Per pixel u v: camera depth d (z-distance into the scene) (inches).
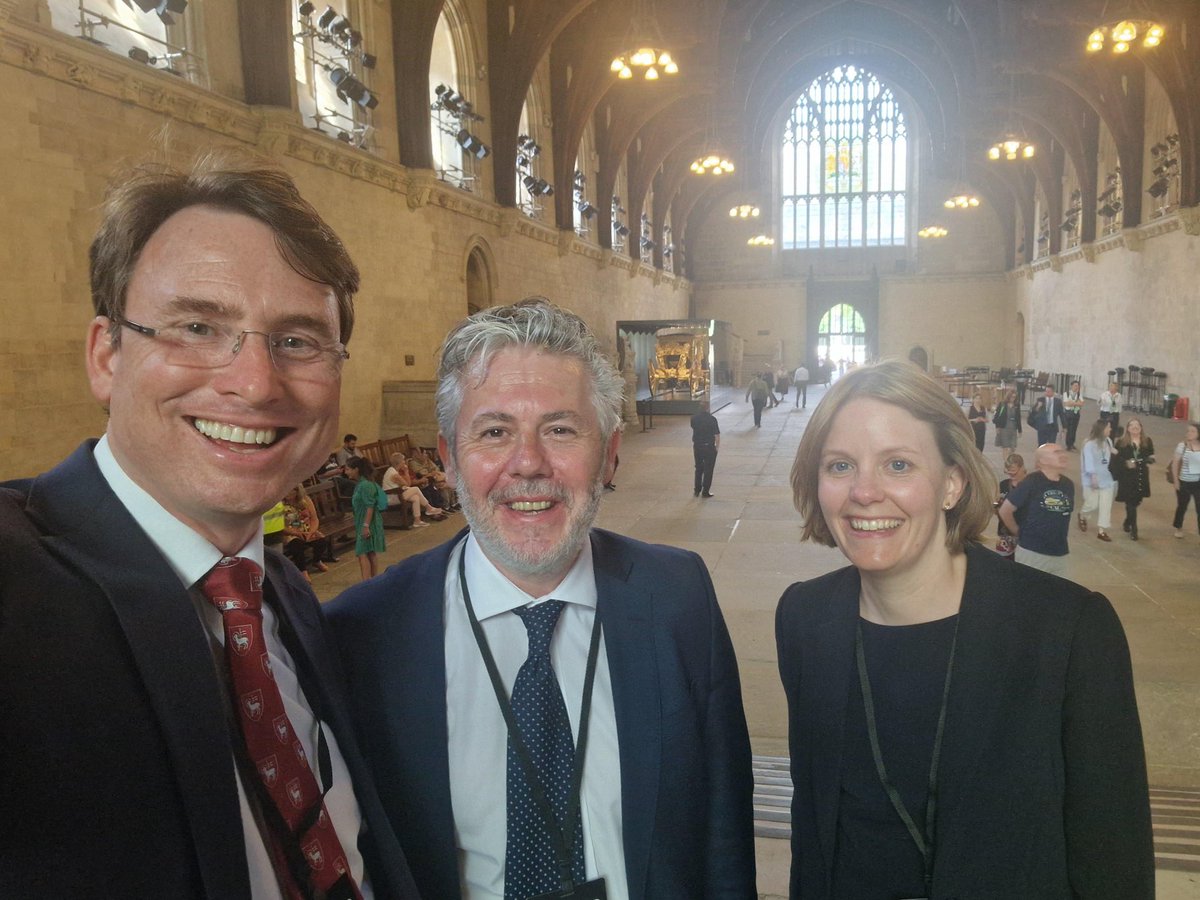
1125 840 58.3
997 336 1673.2
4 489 43.3
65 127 348.5
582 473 63.3
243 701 46.0
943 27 1086.4
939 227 1437.0
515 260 884.0
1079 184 1214.3
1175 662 236.2
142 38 414.6
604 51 975.6
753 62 1133.7
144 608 41.1
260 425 44.8
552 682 65.0
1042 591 64.7
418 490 464.1
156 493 45.3
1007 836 60.7
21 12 327.6
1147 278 997.2
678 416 1109.7
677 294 1706.4
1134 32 625.6
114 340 45.2
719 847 68.5
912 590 67.6
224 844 40.6
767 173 1758.1
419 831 61.2
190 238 44.3
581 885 61.4
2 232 321.1
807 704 71.4
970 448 66.4
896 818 65.9
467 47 775.1
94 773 36.7
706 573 75.0
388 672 64.3
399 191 640.4
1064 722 61.2
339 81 545.3
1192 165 850.1
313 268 47.2
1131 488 390.0
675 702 66.2
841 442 67.4
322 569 365.4
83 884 35.7
